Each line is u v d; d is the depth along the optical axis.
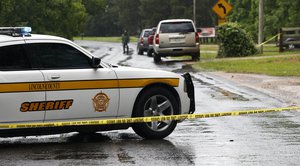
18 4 94.56
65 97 21.05
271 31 114.38
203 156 19.72
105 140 22.81
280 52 83.06
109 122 21.66
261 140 22.55
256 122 26.97
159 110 22.92
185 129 25.20
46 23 99.56
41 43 21.23
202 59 75.94
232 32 77.38
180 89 23.30
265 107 32.16
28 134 20.86
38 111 20.70
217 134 23.94
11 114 20.33
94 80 21.52
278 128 25.27
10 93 20.23
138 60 82.50
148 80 22.55
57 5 98.75
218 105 33.22
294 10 108.69
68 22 102.94
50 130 21.08
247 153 20.19
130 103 22.25
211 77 51.16
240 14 138.75
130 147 21.28
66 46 21.55
